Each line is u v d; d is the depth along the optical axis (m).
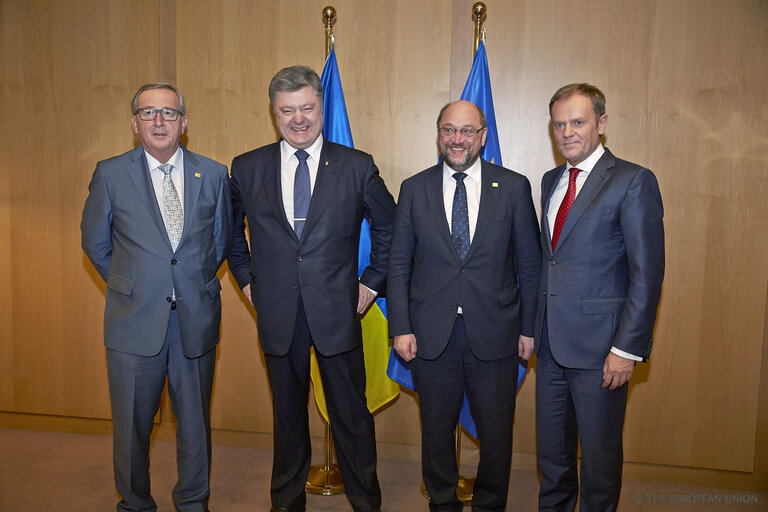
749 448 2.73
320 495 2.61
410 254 2.23
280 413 2.27
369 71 2.89
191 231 2.08
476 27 2.68
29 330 3.20
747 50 2.59
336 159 2.21
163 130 2.00
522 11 2.76
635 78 2.69
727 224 2.67
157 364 2.12
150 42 2.98
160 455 2.98
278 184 2.17
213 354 2.23
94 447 3.05
